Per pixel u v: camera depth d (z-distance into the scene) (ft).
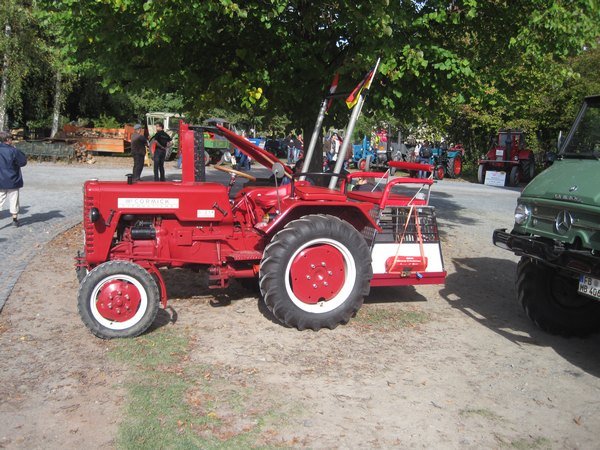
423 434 11.95
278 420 12.16
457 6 24.17
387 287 23.30
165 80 25.91
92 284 15.75
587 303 18.62
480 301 22.03
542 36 23.62
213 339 16.51
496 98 26.94
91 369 14.20
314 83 25.61
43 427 11.55
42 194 44.57
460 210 47.39
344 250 17.56
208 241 18.31
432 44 23.75
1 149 30.71
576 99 73.26
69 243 28.12
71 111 112.68
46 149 76.54
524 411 13.21
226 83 24.27
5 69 78.74
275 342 16.51
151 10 19.63
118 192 17.10
